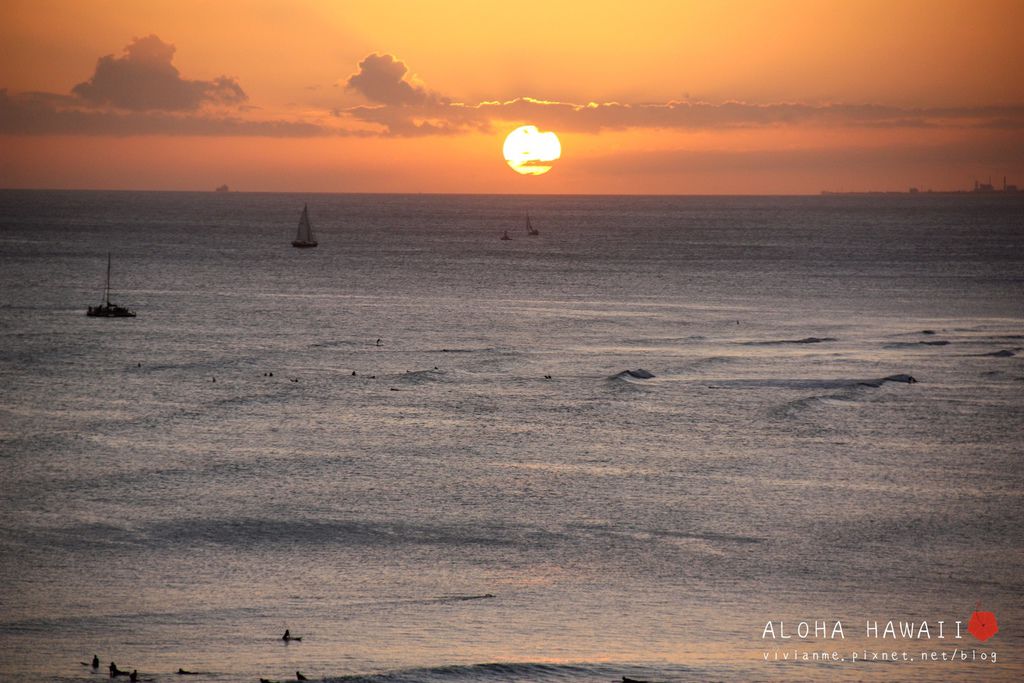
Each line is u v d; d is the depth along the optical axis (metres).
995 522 106.62
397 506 111.00
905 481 120.62
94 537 100.00
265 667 69.25
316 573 91.69
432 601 84.75
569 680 66.94
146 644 74.19
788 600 85.38
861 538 101.69
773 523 106.12
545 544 99.94
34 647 73.25
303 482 119.00
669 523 106.12
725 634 77.12
